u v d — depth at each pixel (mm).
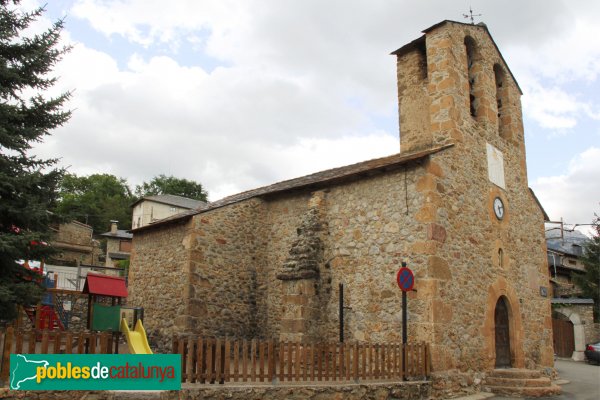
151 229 15922
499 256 13508
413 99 14250
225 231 14320
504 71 15633
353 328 12086
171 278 14570
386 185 12219
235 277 14250
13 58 9719
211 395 7648
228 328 13789
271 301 14484
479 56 14406
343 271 12609
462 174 12516
